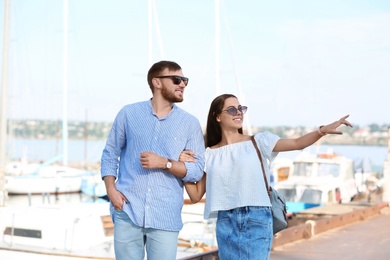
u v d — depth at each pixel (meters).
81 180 24.64
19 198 24.00
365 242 8.37
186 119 4.01
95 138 66.00
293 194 18.83
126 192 3.93
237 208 4.05
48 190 24.30
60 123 42.12
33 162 36.88
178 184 3.99
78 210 11.62
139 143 3.94
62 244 10.54
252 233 4.00
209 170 4.16
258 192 4.02
